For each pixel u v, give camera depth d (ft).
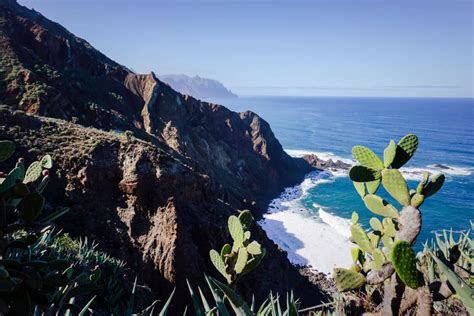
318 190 223.51
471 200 187.21
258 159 238.68
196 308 9.80
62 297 10.66
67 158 73.46
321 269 122.01
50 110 116.47
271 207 192.65
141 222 70.18
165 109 189.88
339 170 275.80
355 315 9.04
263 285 75.92
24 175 9.18
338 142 429.79
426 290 7.09
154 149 81.82
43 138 78.64
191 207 78.38
